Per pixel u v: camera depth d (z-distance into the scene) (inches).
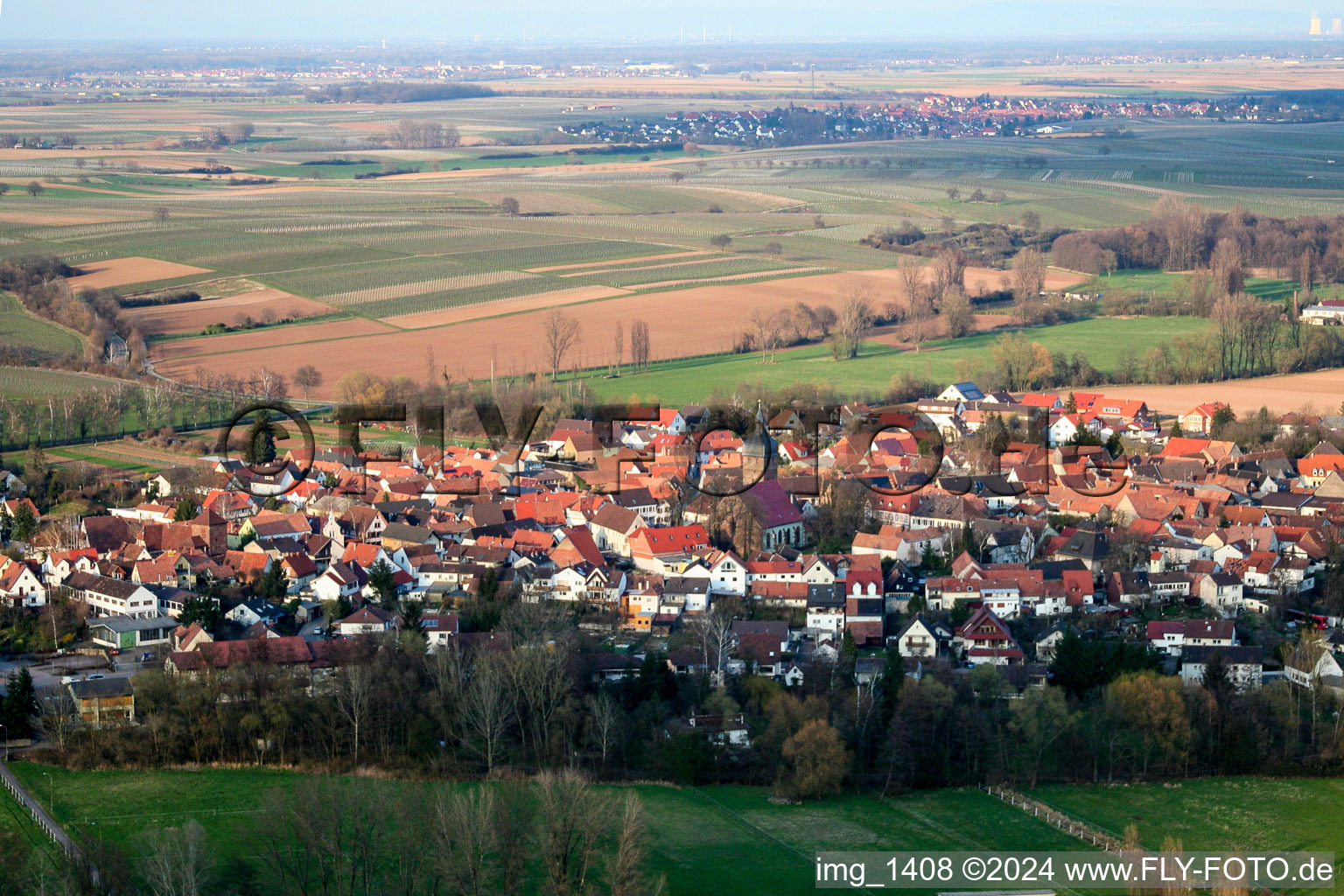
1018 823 7519.7
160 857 6338.6
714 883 6801.2
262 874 6663.4
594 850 6820.9
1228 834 7401.6
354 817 6771.7
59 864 6638.8
